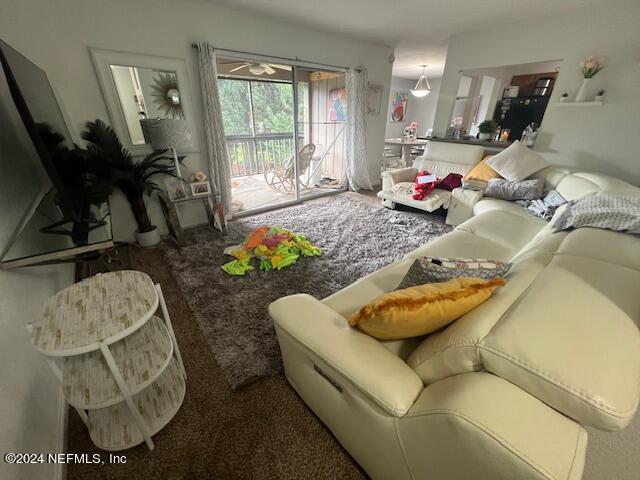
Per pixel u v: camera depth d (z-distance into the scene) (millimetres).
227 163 3154
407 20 3117
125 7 2268
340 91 4590
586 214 1625
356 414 854
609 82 2666
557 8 2715
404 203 3385
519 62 3205
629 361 570
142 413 1130
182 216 3135
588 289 806
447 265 963
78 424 1161
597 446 985
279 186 4852
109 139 2332
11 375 932
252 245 2371
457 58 3689
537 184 2703
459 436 554
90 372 995
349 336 902
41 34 2025
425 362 786
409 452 719
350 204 3967
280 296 1961
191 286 2061
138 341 1105
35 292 1345
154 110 2633
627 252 1288
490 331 666
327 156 5180
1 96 1563
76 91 2252
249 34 2953
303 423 1180
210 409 1223
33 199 1737
